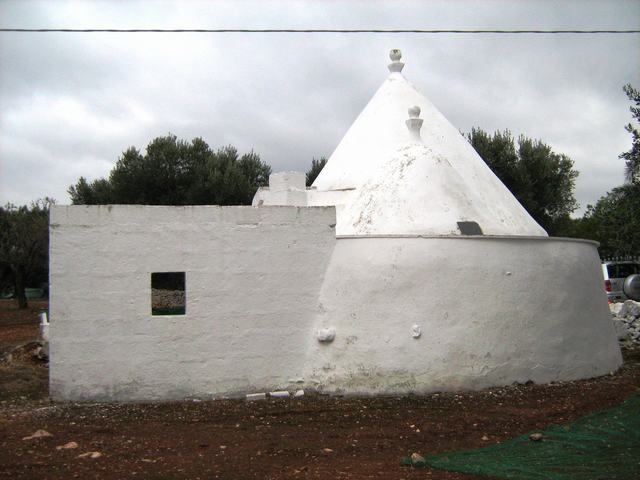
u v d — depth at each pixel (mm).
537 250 11203
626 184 13195
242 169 29312
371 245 10609
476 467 6801
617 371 12266
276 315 10469
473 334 10531
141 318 10047
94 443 7664
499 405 9570
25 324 22578
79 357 9906
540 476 6574
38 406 9734
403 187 11930
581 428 8328
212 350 10219
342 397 10234
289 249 10578
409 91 14914
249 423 8695
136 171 28172
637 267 22844
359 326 10445
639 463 7012
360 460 7117
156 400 10016
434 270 10539
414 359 10336
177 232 10211
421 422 8703
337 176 13914
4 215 30938
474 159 14281
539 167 27859
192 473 6602
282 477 6504
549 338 11070
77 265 9922
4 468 6719
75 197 29922
